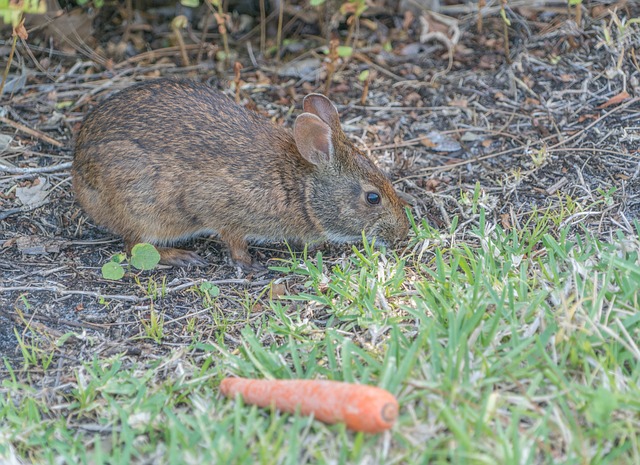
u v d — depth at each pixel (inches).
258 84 513.3
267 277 375.2
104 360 314.2
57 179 440.8
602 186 407.8
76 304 352.2
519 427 252.5
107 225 390.0
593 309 284.7
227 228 388.5
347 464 241.1
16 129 476.1
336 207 382.3
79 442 267.1
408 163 444.1
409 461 237.9
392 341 282.7
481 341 281.9
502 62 513.0
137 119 379.9
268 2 571.5
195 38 559.8
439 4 570.9
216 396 283.4
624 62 490.3
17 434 270.1
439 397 257.1
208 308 348.5
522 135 454.3
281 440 244.8
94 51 545.0
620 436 246.4
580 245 344.2
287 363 301.0
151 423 269.7
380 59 530.3
